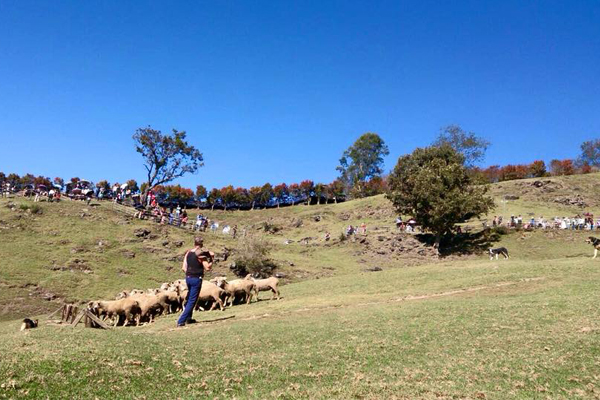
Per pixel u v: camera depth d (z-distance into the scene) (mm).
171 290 24594
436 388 9602
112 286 39875
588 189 85062
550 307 17703
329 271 51250
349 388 9625
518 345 12859
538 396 8977
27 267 39906
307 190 116000
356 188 119250
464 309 18766
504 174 105375
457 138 92188
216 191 112875
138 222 56531
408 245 60625
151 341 13219
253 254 49438
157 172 77000
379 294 26203
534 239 57438
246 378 10203
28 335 12750
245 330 16172
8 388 8141
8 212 51031
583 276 25656
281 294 29438
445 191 57969
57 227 50250
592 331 13641
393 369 11078
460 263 39125
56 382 8688
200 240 19375
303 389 9555
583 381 9805
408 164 71250
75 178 79812
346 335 14906
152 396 8695
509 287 24516
